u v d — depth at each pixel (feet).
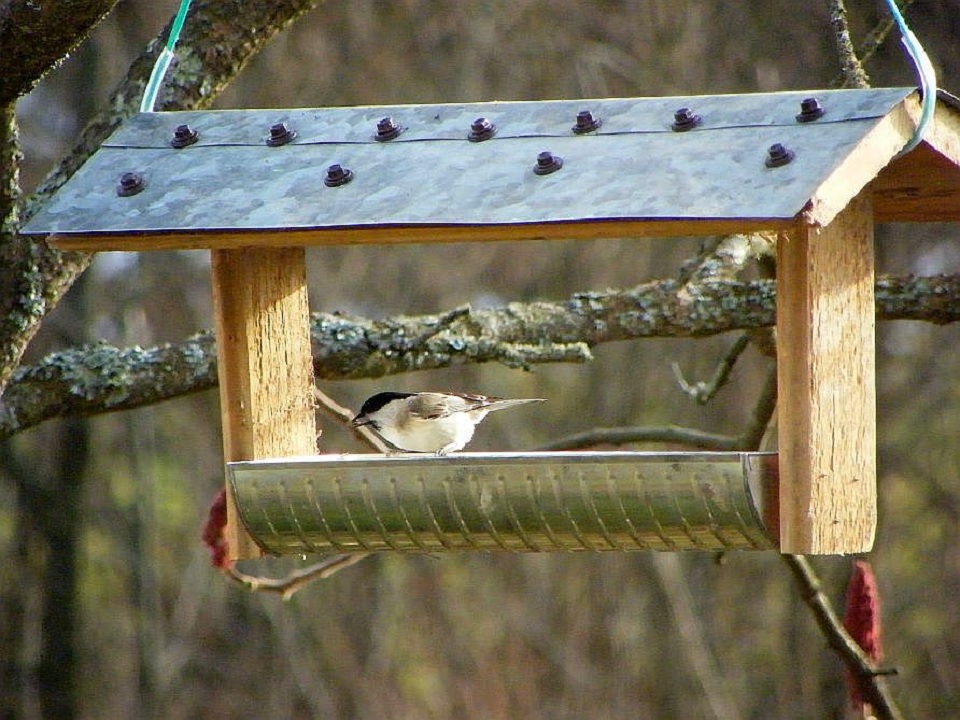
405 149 22.36
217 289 24.29
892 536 61.00
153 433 68.85
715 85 53.62
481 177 21.11
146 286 64.18
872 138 19.77
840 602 54.34
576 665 65.05
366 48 59.62
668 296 32.17
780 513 20.74
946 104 21.67
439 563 68.13
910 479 59.72
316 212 21.15
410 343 30.96
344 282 61.41
